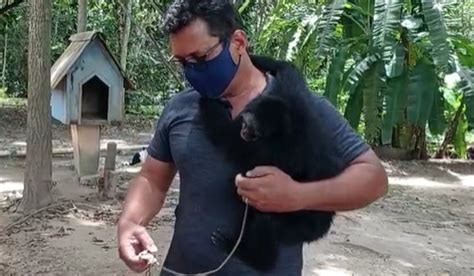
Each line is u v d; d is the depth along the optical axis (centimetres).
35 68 608
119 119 738
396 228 642
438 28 898
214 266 186
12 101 1836
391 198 798
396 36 966
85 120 718
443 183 928
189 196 190
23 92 1994
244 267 185
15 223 575
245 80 184
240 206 184
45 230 562
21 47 1925
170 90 1856
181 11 175
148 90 1853
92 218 605
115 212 627
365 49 1038
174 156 194
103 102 737
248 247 184
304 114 180
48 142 623
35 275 451
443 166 1069
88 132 745
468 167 1070
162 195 207
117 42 1833
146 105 1816
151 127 1473
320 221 185
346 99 1117
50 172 628
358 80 992
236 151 182
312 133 179
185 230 190
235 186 183
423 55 981
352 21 1059
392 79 983
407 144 1114
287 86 184
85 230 567
